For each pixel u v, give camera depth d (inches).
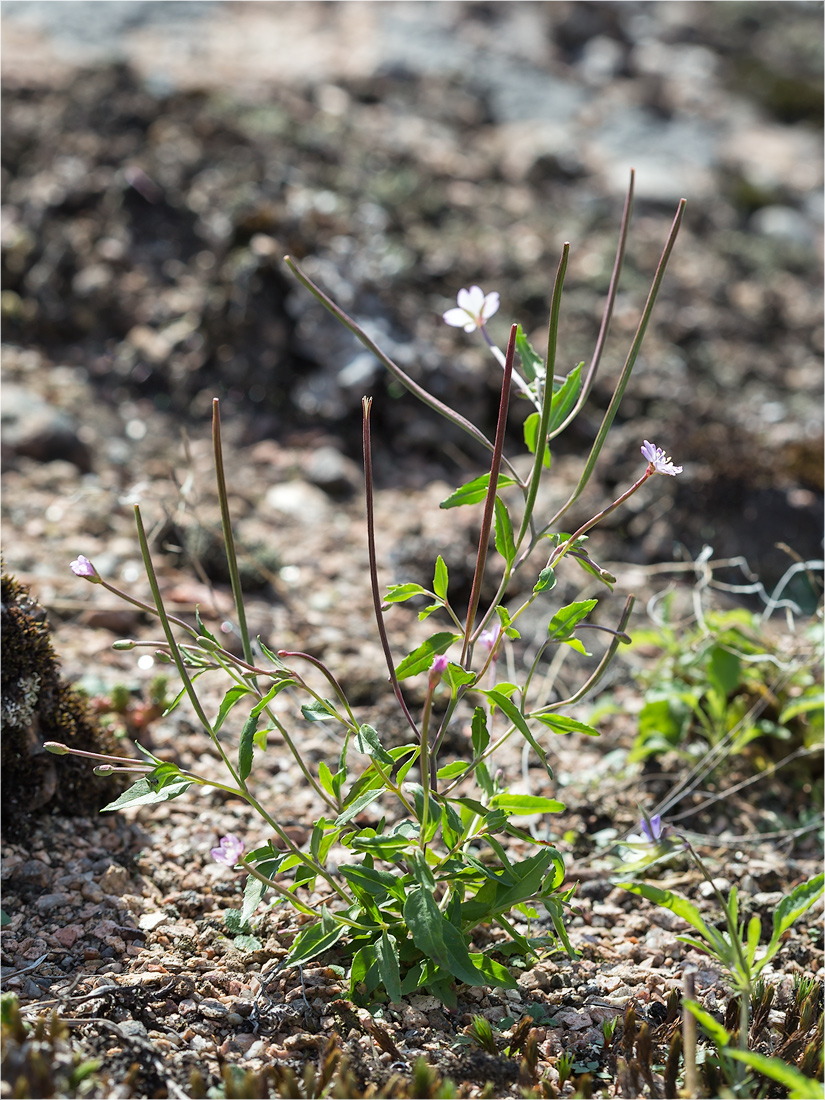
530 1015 78.0
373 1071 68.7
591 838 105.0
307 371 187.6
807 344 225.9
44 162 215.2
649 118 330.3
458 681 72.8
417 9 358.0
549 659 135.6
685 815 106.4
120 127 225.1
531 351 81.0
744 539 162.2
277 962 80.7
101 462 164.9
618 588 151.3
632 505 165.5
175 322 189.9
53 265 196.1
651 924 92.3
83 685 111.0
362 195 221.6
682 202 73.4
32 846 91.6
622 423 184.7
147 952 81.0
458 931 72.4
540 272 217.3
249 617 135.3
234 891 89.8
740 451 168.1
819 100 378.3
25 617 91.4
